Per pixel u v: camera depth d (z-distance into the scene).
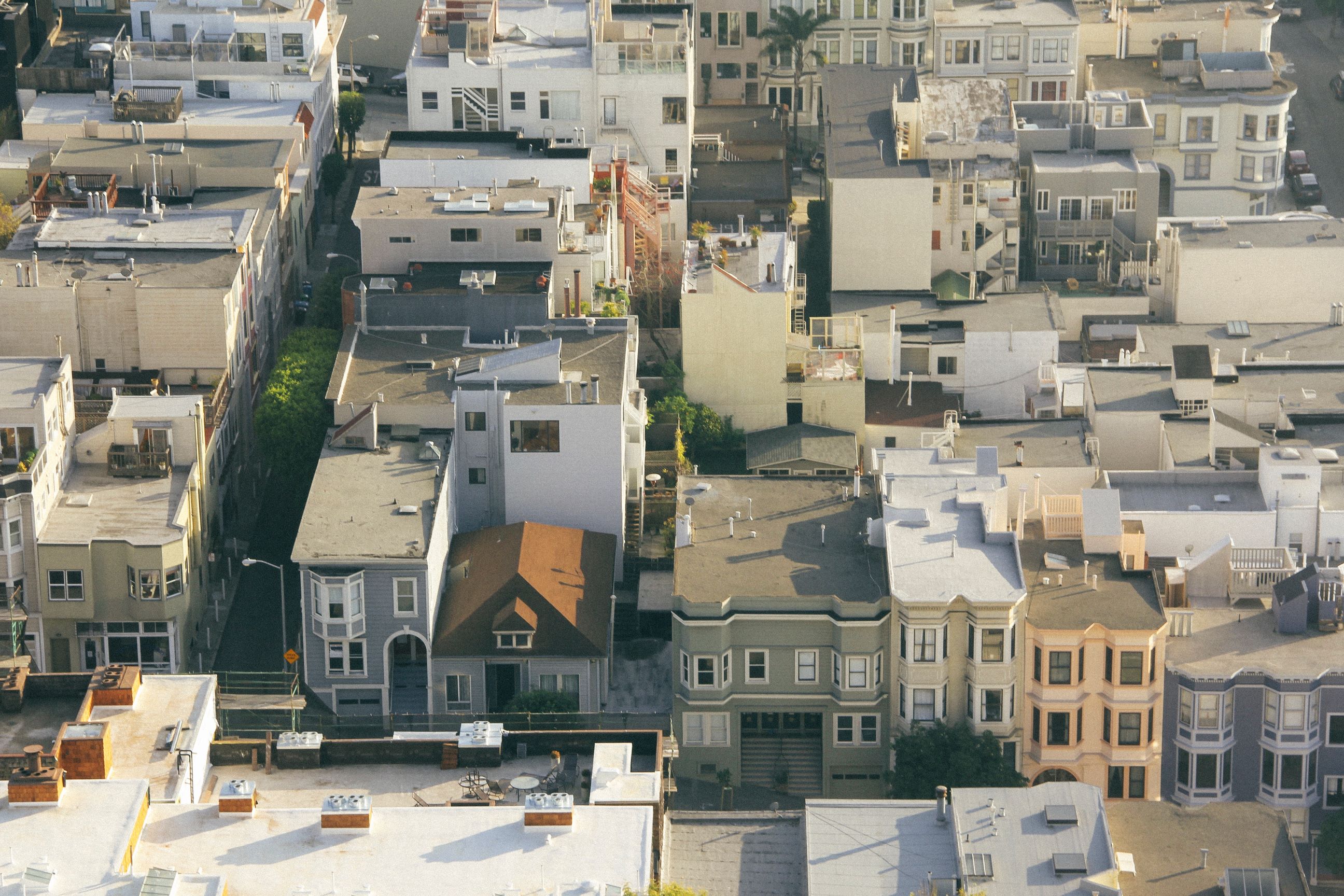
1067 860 110.38
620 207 183.88
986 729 135.50
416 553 140.38
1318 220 197.25
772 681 138.62
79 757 107.62
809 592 137.62
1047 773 135.75
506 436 153.88
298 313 193.00
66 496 147.75
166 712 115.00
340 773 116.88
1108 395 168.62
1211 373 167.12
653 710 143.75
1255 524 146.50
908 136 199.25
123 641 145.25
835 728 138.62
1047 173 198.50
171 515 146.50
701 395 174.00
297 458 158.88
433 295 165.38
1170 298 193.00
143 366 164.12
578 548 151.88
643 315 183.88
